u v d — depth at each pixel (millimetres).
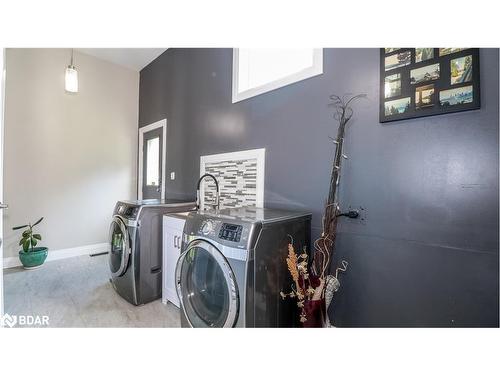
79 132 3332
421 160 1216
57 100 3146
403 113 1253
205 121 2578
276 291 1227
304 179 1674
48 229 3094
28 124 2938
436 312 1170
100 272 2717
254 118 2029
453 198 1132
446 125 1152
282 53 2084
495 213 1038
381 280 1334
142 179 3760
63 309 1938
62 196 3201
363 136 1407
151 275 2064
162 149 3303
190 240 1348
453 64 1133
